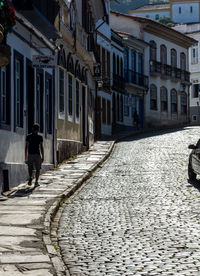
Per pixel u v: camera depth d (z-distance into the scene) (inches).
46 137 853.8
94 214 492.1
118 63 2048.5
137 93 2276.1
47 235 387.9
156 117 2461.9
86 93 1298.0
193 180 724.7
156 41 2485.2
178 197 577.3
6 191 617.0
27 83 756.0
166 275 288.2
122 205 539.8
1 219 442.0
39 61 728.3
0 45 505.4
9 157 652.1
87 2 1346.0
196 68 3176.7
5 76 652.1
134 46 2242.9
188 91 2795.3
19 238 371.9
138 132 1930.4
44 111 847.1
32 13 687.1
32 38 779.4
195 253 335.6
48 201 540.4
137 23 2375.7
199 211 486.6
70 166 908.6
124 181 736.3
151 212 491.8
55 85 936.9
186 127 2169.0
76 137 1162.0
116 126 1987.0
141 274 291.3
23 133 722.8
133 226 428.8
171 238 380.2
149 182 716.0
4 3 543.8
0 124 615.5
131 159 1045.8
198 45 3198.8
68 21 1057.5
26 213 470.9
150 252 341.1
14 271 287.0
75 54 1141.7
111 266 309.4
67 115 1055.6
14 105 679.1
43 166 815.1
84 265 313.1
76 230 420.5
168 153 1128.2
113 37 1964.8
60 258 328.5
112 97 1947.6
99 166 951.6
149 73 2399.1
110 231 412.5
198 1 4739.2
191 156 733.9
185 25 3422.7
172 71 2598.4
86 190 661.9
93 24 1501.0
